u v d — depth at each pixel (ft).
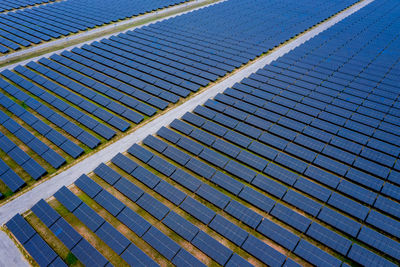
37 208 110.32
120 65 211.41
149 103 172.35
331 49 228.84
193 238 99.55
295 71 199.31
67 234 101.76
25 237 101.65
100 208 112.47
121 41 252.21
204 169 124.47
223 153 135.64
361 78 187.32
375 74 189.67
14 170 129.90
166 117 162.20
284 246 96.27
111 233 101.35
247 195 112.88
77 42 256.11
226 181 118.62
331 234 97.04
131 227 103.86
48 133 148.36
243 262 91.04
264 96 174.19
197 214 107.04
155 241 98.78
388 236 99.40
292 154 133.59
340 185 115.85
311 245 94.27
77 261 95.35
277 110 161.68
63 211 111.24
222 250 94.79
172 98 175.22
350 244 93.81
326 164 125.90
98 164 132.46
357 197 111.34
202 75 199.93
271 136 141.49
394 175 118.42
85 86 190.29
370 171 122.21
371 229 98.02
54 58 221.87
